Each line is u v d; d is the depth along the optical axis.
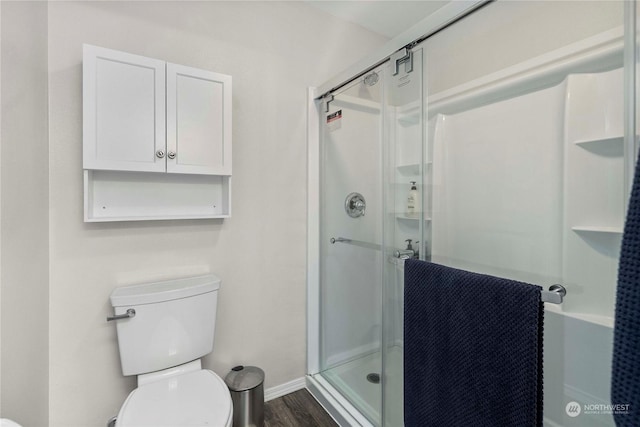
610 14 0.96
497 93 1.24
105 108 1.16
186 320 1.31
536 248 1.14
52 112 1.18
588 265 1.02
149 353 1.24
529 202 1.16
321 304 1.93
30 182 1.03
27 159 1.01
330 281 1.88
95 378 1.28
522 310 0.81
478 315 0.91
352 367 1.72
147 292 1.25
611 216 0.96
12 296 0.92
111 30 1.29
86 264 1.25
